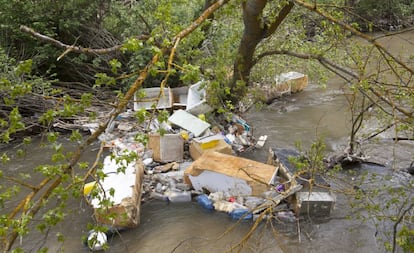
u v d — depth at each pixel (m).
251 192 7.68
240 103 11.95
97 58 12.13
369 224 7.43
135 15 12.19
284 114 12.48
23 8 11.31
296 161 6.84
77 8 12.11
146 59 11.52
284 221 7.41
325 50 7.92
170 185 8.38
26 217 2.64
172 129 10.02
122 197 7.18
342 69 6.22
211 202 7.83
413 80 6.57
